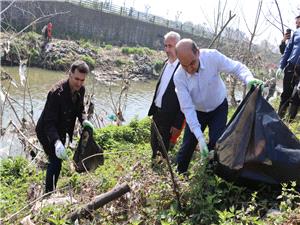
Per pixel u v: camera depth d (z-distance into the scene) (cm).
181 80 397
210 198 344
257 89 367
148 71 2712
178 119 502
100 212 375
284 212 316
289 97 671
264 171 348
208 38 2508
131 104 1623
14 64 1892
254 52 1511
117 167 528
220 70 399
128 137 786
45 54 2233
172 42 484
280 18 938
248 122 357
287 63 665
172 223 338
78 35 2947
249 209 323
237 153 353
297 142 349
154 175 423
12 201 485
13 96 1418
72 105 446
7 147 802
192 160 514
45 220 374
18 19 1947
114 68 2575
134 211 370
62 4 2842
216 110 416
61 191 479
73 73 427
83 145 477
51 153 456
